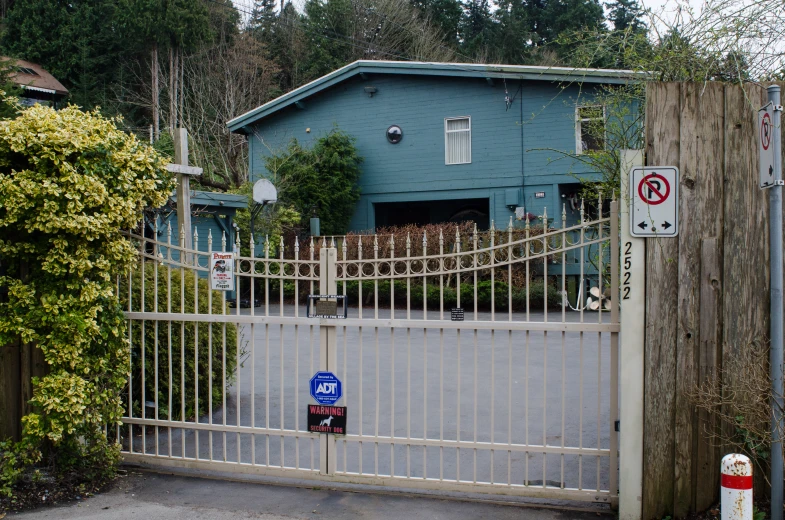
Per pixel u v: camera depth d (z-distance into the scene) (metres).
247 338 11.74
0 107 12.53
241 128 22.23
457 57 35.09
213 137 28.25
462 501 4.55
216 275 4.98
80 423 4.71
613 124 5.05
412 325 4.60
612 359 4.32
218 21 34.25
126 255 4.96
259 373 8.85
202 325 6.41
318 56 33.91
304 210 19.80
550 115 18.80
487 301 14.25
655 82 4.09
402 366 9.33
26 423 4.64
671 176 4.04
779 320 3.76
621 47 4.89
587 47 5.24
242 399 7.44
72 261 4.64
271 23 36.25
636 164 4.08
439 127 20.16
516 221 19.16
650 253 4.08
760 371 3.87
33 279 4.82
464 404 7.21
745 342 3.98
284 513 4.37
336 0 34.72
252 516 4.32
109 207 4.68
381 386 8.07
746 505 3.10
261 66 32.31
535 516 4.29
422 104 20.31
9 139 4.46
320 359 4.84
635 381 4.10
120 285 5.50
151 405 5.46
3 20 28.00
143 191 5.00
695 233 4.04
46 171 4.57
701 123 4.04
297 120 21.78
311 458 4.92
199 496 4.67
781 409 3.75
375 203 21.19
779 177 3.61
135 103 29.14
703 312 4.02
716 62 4.36
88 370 4.79
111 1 31.41
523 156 19.14
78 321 4.63
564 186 19.00
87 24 31.11
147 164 5.01
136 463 5.26
